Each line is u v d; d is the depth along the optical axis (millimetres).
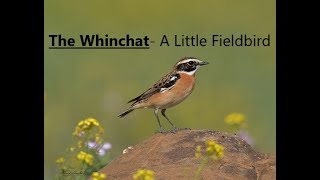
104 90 23156
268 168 12195
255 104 22906
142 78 24266
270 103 22984
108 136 19281
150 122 19750
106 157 13102
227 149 12305
